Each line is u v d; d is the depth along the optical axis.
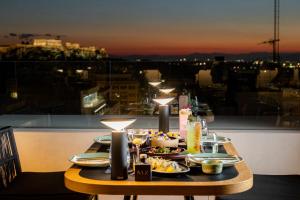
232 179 2.64
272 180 3.73
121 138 2.63
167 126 3.91
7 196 3.46
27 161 4.59
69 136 4.54
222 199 3.28
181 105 4.16
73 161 2.98
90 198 3.60
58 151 4.55
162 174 2.73
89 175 2.73
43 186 3.67
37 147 4.57
